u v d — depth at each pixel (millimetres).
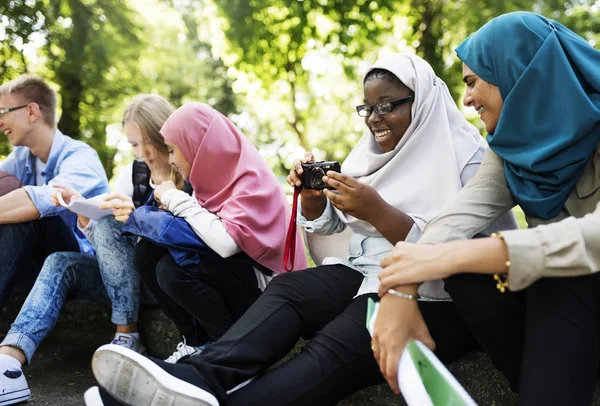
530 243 1336
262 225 2270
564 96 1597
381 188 2129
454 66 11062
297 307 1895
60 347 2922
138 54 9719
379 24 11195
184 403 1592
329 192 1897
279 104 16000
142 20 10086
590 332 1339
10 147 7656
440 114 2078
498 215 1748
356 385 1764
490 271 1392
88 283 2576
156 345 2645
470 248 1405
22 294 3049
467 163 2047
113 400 1656
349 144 17609
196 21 12984
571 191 1654
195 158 2385
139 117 2561
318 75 13305
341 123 17391
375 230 2059
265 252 2250
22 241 2570
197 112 2416
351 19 11055
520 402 1350
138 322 2680
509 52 1697
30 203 2539
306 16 11117
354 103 15641
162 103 2637
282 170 20109
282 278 1954
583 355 1322
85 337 2928
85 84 8758
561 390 1297
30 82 2932
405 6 11039
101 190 2908
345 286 2002
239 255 2258
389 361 1480
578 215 1622
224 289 2252
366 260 2043
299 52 11953
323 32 11516
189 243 2168
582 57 1641
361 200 1870
